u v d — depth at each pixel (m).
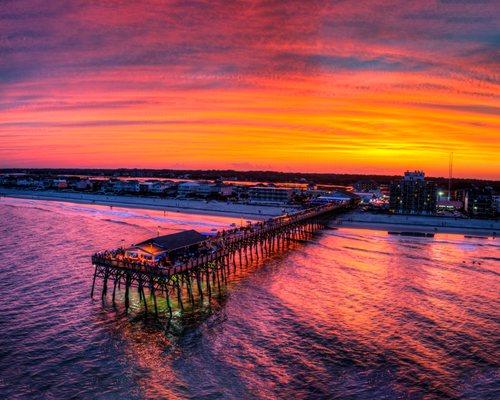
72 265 81.44
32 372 43.84
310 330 53.66
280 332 53.09
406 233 129.12
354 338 51.50
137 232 122.75
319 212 131.25
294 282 73.50
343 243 109.94
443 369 44.62
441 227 141.62
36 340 50.53
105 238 110.88
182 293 66.88
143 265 58.31
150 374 43.69
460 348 49.09
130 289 67.88
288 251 98.88
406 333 52.91
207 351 48.38
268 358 46.88
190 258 63.16
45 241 104.81
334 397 39.81
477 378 42.91
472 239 121.56
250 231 86.81
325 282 73.56
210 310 60.03
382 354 47.69
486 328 54.53
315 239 115.38
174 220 154.62
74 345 49.50
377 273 79.69
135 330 53.56
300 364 45.62
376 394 40.25
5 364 45.19
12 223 135.50
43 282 70.88
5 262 83.00
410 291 68.88
